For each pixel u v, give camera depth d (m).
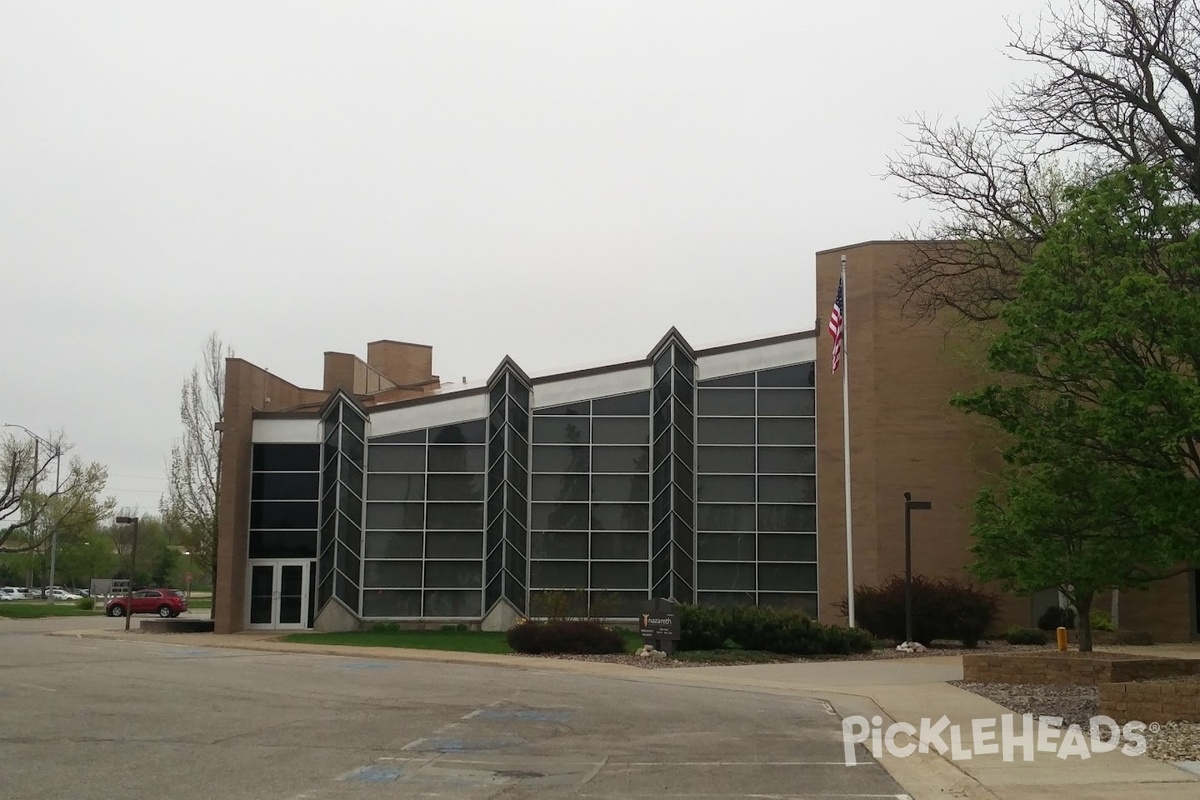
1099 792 10.26
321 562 39.81
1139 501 14.73
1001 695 18.81
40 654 28.27
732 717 16.50
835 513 38.12
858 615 33.09
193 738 13.98
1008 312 15.65
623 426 40.06
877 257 37.66
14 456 69.38
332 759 12.41
